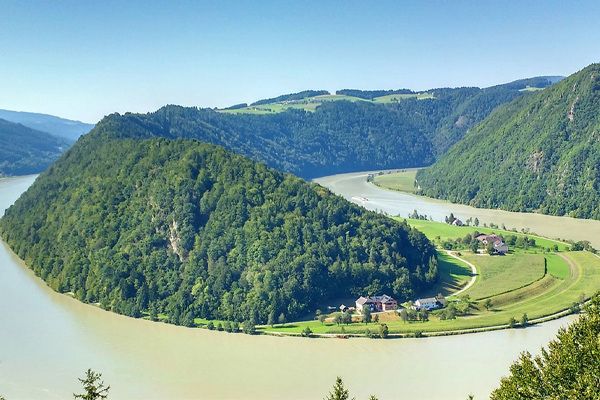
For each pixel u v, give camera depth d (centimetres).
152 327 18025
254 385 13762
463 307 19162
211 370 14675
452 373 14125
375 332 16925
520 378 9162
